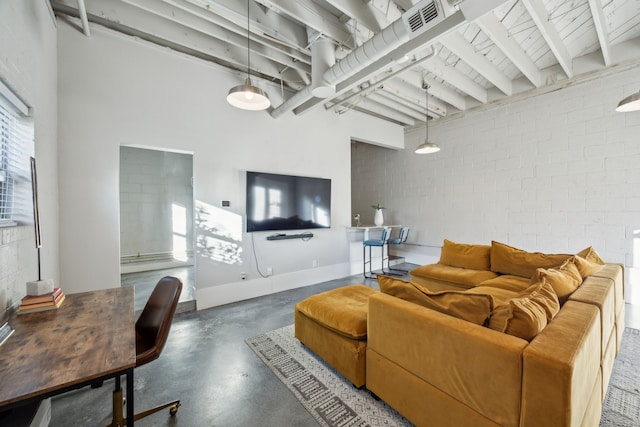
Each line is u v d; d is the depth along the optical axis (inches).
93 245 108.1
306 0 98.2
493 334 47.0
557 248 158.1
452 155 205.0
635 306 129.6
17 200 70.8
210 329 109.7
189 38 118.5
